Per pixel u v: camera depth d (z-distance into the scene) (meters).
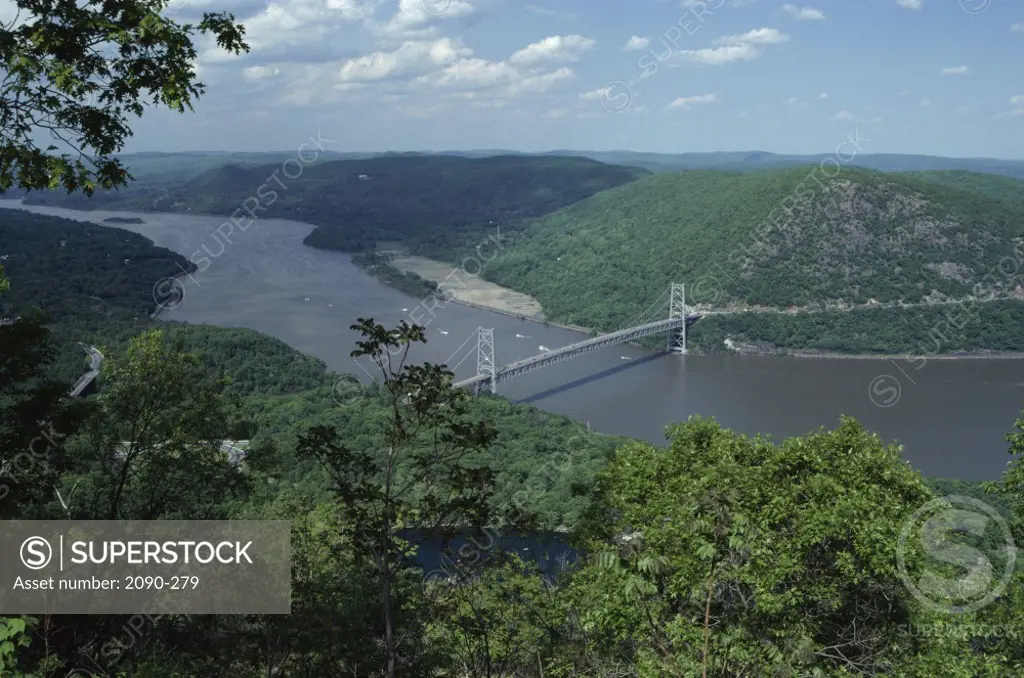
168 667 13.71
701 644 11.74
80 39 11.73
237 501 19.47
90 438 17.56
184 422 18.02
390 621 12.88
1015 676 15.10
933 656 14.77
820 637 15.34
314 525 17.11
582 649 15.23
